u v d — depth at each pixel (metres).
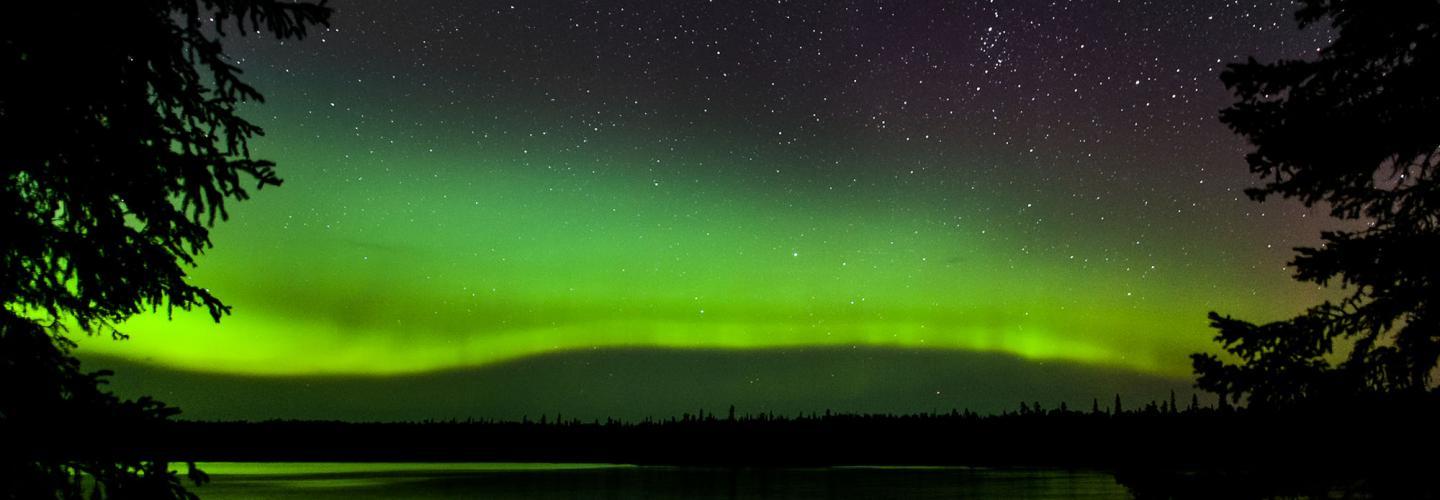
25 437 5.36
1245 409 7.01
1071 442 98.00
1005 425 111.94
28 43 5.62
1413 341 6.66
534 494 57.97
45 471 5.46
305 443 138.50
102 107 5.88
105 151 5.77
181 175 5.99
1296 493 6.75
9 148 5.54
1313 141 6.89
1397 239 6.75
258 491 59.59
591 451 140.12
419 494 57.31
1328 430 6.70
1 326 5.53
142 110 5.93
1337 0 6.97
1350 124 6.86
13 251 5.71
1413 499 6.60
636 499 53.28
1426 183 6.95
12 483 5.33
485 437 148.00
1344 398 6.68
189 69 6.15
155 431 5.76
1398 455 6.61
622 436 142.25
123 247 6.00
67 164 5.80
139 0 5.92
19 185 5.92
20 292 5.93
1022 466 94.69
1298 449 6.80
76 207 5.94
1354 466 6.72
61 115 5.68
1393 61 6.97
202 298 6.35
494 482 74.06
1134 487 6.98
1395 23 6.76
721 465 115.00
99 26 5.71
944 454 110.38
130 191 5.93
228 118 6.39
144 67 6.00
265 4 6.27
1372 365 6.74
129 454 5.65
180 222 6.14
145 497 5.50
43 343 5.62
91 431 5.50
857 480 76.06
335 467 109.88
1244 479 6.81
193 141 6.27
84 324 6.39
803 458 120.38
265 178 6.35
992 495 55.53
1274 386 6.82
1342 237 6.87
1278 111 7.05
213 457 128.88
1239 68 7.21
